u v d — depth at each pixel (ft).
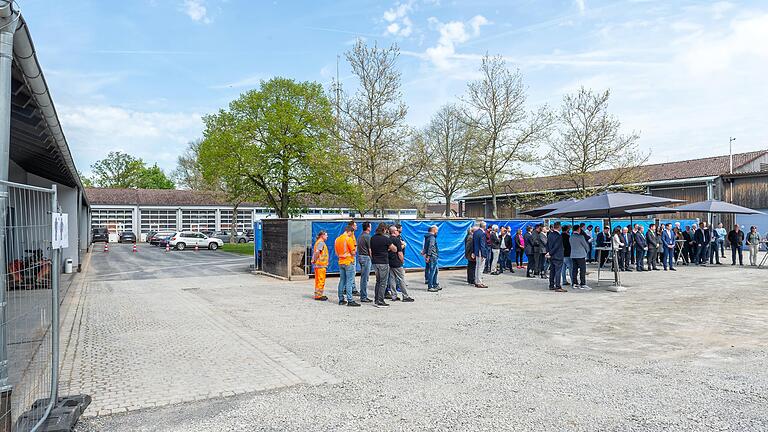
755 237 70.85
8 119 15.94
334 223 59.11
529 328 28.78
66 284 53.21
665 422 14.96
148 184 280.31
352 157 88.43
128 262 86.43
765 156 128.26
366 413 15.85
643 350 23.62
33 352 16.51
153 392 18.01
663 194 125.39
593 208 44.34
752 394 17.39
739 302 37.99
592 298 40.70
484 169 104.99
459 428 14.60
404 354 23.07
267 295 43.68
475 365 21.16
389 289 41.47
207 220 188.75
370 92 88.12
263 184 107.14
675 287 47.09
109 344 25.38
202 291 46.75
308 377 19.67
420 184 107.04
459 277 57.72
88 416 15.78
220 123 107.14
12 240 14.60
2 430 13.79
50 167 53.98
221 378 19.61
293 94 106.83
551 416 15.47
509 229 68.74
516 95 103.55
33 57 19.83
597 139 99.71
